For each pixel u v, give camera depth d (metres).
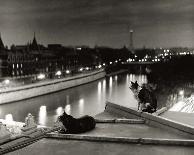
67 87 165.75
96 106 125.75
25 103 124.50
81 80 186.12
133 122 18.75
